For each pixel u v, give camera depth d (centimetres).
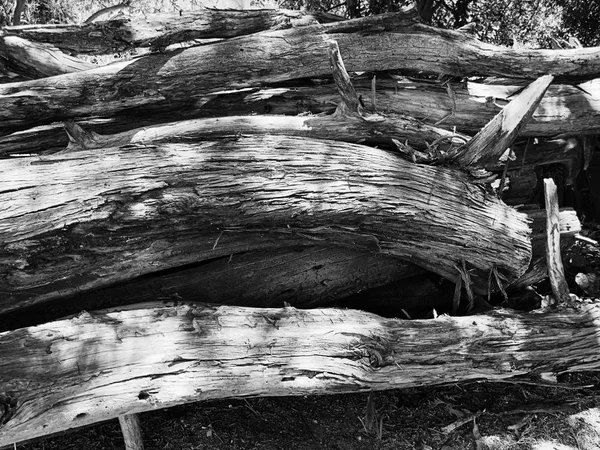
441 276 411
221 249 340
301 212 322
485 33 988
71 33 357
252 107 390
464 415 381
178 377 283
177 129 338
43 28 356
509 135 358
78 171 291
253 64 360
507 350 363
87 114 349
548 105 420
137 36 356
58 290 302
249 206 313
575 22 944
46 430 259
